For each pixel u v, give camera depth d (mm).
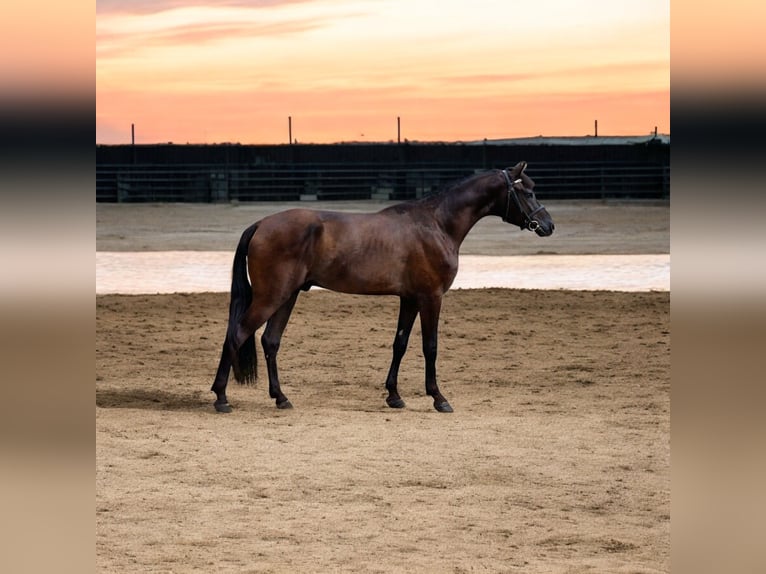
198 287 18516
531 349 13203
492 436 8281
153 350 12914
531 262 22344
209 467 7180
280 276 9039
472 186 9594
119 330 14203
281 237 9031
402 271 9328
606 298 17062
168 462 7316
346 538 5523
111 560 5055
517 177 9688
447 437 8234
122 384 10688
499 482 6844
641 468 7238
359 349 13227
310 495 6473
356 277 9242
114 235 26438
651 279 19562
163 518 5902
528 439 8180
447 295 17250
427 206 9531
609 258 22781
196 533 5602
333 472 7074
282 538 5520
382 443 7996
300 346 13383
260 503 6266
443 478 6930
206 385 10773
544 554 5246
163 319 15195
